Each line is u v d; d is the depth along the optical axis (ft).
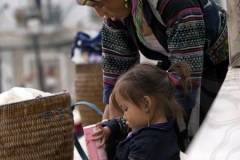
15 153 8.16
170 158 7.95
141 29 8.84
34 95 8.73
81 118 16.90
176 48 8.77
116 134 9.00
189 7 8.65
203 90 9.57
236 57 7.90
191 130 9.29
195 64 8.78
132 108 8.27
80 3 8.99
